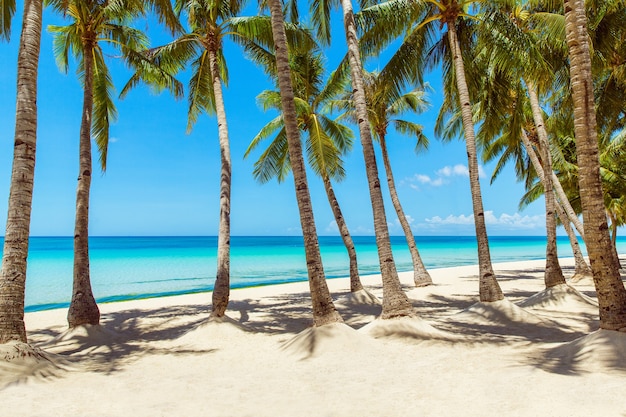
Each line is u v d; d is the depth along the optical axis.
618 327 5.44
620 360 5.00
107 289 22.06
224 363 6.54
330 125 16.56
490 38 10.27
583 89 5.91
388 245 8.27
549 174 11.42
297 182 7.79
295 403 4.46
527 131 17.53
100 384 5.38
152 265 38.44
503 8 12.02
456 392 4.54
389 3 10.34
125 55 10.64
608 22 11.94
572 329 7.92
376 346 6.84
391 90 11.88
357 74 8.84
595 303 10.41
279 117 15.13
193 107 12.84
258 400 4.61
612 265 5.63
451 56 12.05
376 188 8.45
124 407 4.45
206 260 44.69
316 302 7.39
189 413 4.23
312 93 15.88
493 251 78.62
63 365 6.21
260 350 7.38
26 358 5.76
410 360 6.08
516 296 13.75
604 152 18.84
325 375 5.56
